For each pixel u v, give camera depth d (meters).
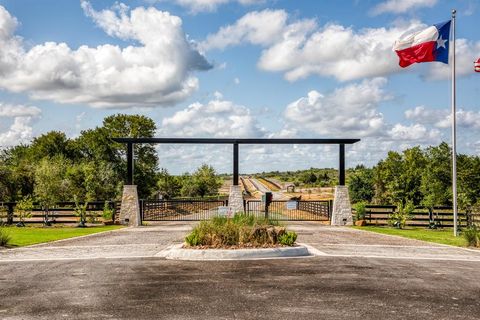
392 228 26.36
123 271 11.38
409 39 22.98
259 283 9.98
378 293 9.10
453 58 22.83
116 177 54.28
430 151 58.31
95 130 59.25
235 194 27.62
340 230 23.77
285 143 27.59
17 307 8.19
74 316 7.61
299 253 13.80
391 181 58.81
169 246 16.28
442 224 27.09
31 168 48.00
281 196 64.62
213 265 12.14
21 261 12.97
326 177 125.19
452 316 7.58
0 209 28.20
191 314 7.68
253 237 14.55
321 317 7.50
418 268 11.84
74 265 12.25
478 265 12.50
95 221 29.16
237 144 27.69
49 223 27.92
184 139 27.64
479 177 52.97
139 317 7.53
